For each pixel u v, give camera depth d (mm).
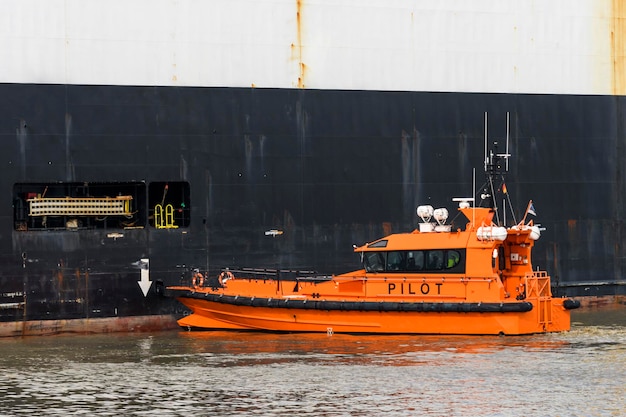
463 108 84625
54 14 75875
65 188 78438
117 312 76750
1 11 74938
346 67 81812
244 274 79438
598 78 88562
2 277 74562
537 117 86688
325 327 74812
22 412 53344
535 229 73875
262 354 67062
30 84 75250
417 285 73562
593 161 88188
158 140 77625
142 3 77562
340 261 81188
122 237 76875
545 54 87062
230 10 79312
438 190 83812
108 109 76688
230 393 56531
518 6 86375
